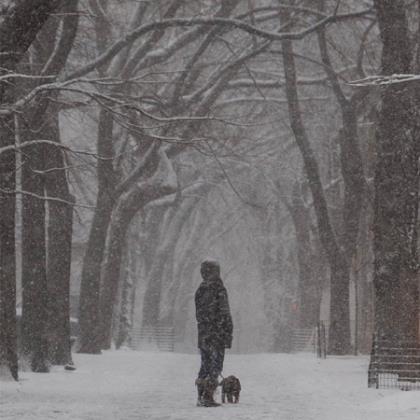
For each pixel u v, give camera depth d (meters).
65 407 14.08
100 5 36.59
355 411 13.42
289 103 40.44
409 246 23.53
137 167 39.22
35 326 24.80
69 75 31.98
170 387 19.23
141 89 34.38
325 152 61.22
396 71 23.73
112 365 28.39
